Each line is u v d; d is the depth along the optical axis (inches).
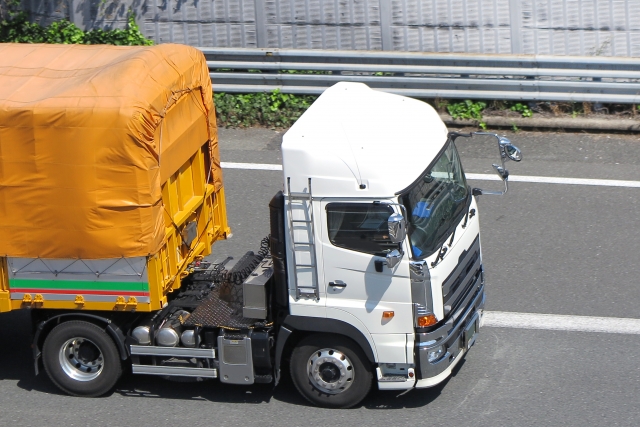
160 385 828.6
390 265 694.5
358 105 781.9
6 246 739.4
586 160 1253.1
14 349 908.0
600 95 1322.6
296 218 719.1
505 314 912.9
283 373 831.1
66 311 778.8
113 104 699.4
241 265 824.3
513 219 1104.2
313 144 711.1
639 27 1355.8
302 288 734.5
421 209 719.1
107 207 713.0
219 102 1434.5
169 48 808.3
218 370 777.6
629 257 1006.4
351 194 702.5
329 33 1475.1
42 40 1598.2
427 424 746.2
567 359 831.7
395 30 1445.6
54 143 705.6
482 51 1419.8
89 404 801.6
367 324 730.8
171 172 767.7
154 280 734.5
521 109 1359.5
